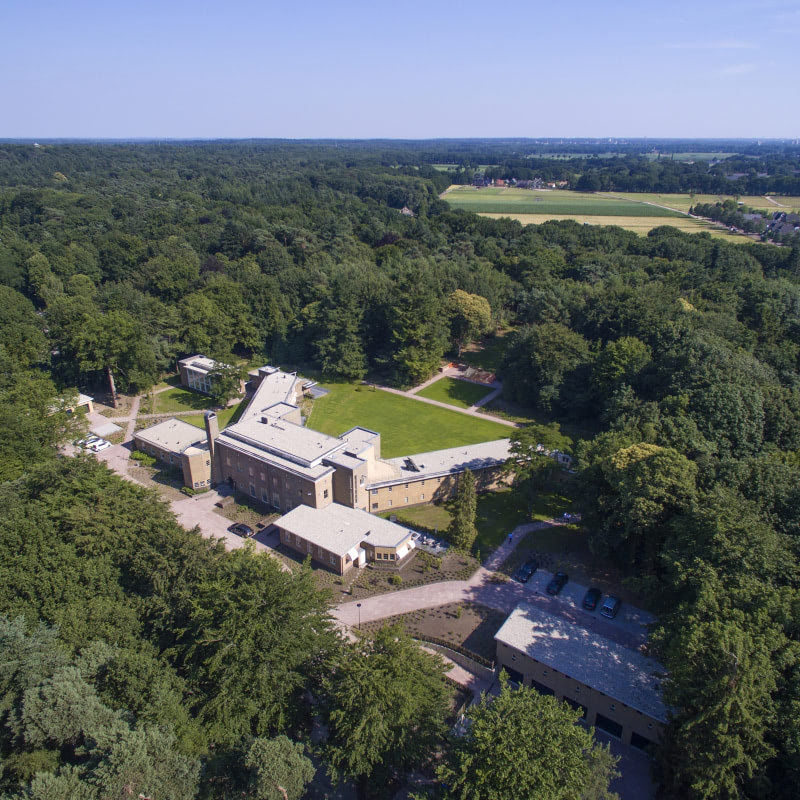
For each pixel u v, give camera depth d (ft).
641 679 166.61
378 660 141.08
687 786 142.41
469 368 458.09
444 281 492.95
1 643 145.79
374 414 380.58
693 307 400.67
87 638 161.79
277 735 142.31
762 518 191.01
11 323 423.23
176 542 184.55
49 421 296.10
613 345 352.28
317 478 252.21
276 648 148.36
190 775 127.03
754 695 128.06
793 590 152.46
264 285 487.61
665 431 258.98
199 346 430.61
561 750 121.08
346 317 426.92
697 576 163.02
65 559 183.11
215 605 155.43
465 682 184.03
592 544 222.69
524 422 370.53
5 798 119.96
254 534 258.57
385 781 143.74
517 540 254.68
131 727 135.85
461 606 215.72
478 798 114.01
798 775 126.93
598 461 235.40
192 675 152.25
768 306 391.45
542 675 175.83
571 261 590.96
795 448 269.03
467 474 241.14
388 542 236.43
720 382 279.28
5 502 209.97
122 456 324.60
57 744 138.31
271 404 352.49
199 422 369.50
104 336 375.86
